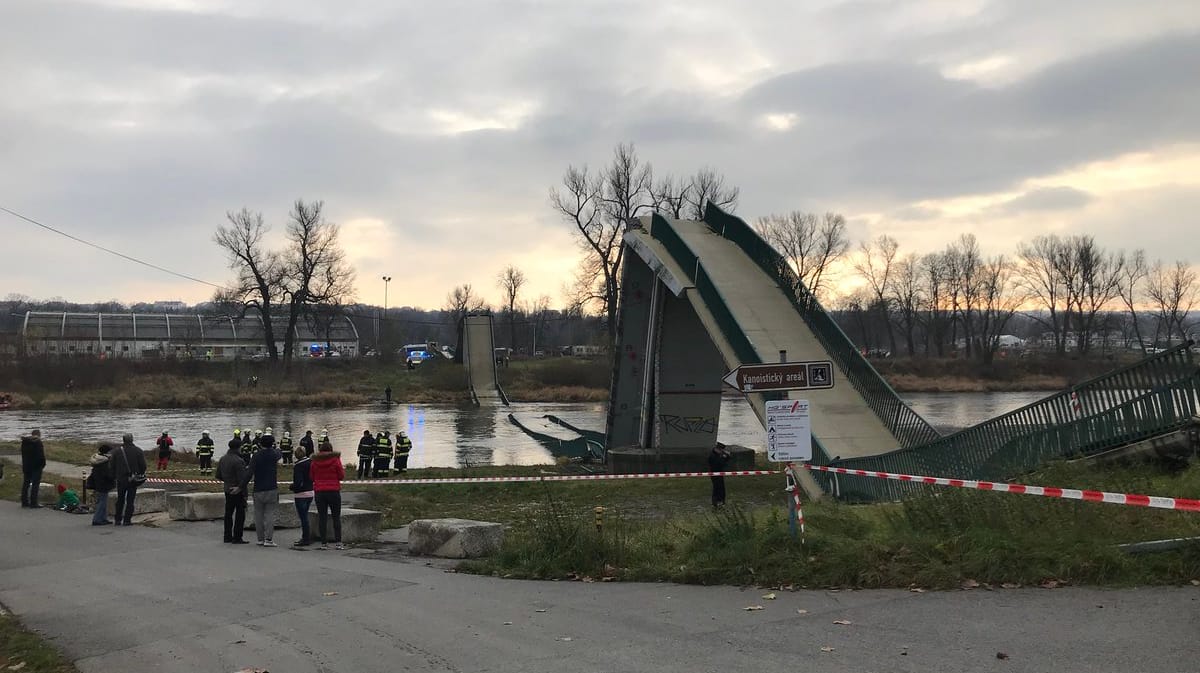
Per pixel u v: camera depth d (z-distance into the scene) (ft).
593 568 36.24
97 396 272.51
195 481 91.04
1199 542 30.01
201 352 470.39
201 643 27.45
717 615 28.04
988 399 278.87
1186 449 47.16
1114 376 51.96
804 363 36.81
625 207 283.79
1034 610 26.58
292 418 234.79
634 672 22.41
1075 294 377.91
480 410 265.75
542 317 571.69
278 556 45.52
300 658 25.22
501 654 24.67
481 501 79.97
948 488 40.91
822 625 26.13
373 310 580.30
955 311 415.85
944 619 26.05
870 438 78.13
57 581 39.93
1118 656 21.97
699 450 116.88
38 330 405.59
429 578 37.11
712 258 110.22
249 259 320.91
